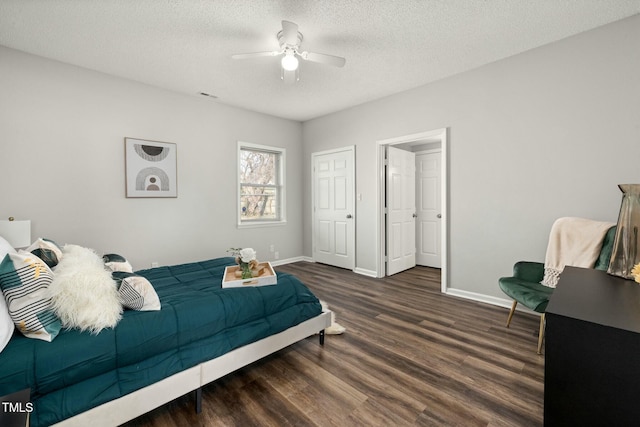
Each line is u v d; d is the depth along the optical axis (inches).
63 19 89.0
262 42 103.3
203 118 159.9
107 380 51.5
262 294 77.6
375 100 162.9
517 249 115.6
